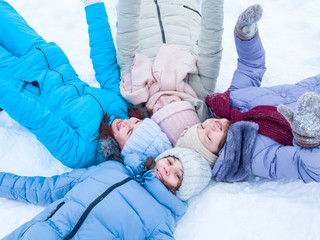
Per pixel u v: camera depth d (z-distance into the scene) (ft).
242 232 3.89
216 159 4.44
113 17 6.95
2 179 4.31
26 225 3.68
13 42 5.17
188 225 4.17
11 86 3.80
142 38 5.79
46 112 4.15
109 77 5.39
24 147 4.97
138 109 5.20
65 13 6.76
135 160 4.30
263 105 4.50
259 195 4.17
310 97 2.94
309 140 3.13
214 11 4.66
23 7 6.64
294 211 3.89
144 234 3.76
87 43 6.51
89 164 4.75
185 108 4.90
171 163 4.18
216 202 4.22
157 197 4.10
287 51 6.54
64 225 3.60
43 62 5.15
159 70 5.19
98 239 3.54
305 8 7.14
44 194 4.24
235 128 4.20
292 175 3.84
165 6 5.95
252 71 5.08
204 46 5.02
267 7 7.36
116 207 3.72
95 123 4.78
